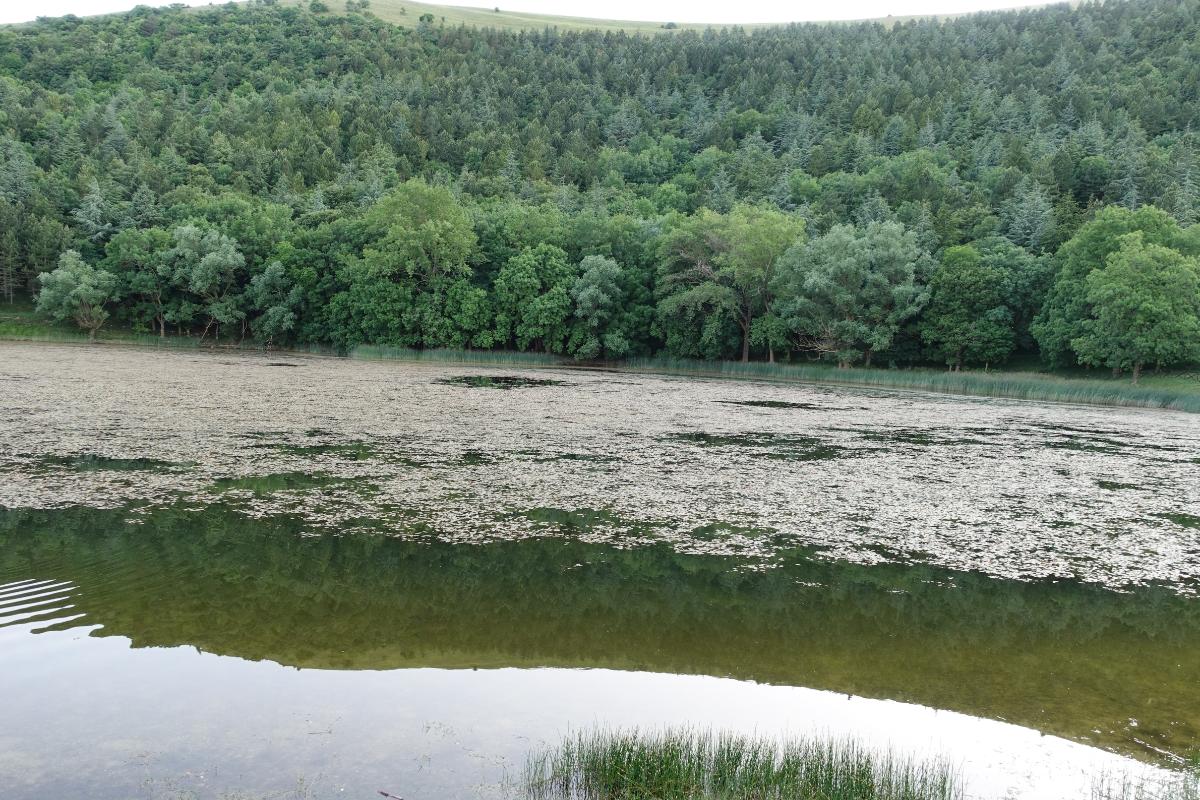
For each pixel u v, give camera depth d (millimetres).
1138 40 164250
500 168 134625
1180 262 54688
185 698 7336
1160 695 8562
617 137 164500
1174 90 137000
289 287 84188
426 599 10656
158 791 5703
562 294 77062
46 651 8289
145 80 152625
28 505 14320
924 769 6543
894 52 181750
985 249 75188
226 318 82812
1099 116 130250
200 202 95875
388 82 165125
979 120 137250
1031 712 8055
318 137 133875
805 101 165125
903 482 20453
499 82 173250
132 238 83000
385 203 80500
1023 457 25766
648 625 10141
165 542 12477
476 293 78500
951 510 17359
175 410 28406
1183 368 60094
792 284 68500
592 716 7441
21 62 154375
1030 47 172750
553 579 11750
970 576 12711
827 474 21109
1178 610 11430
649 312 78375
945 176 109062
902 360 73812
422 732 6863
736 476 20234
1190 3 172000
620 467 20781
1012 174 104000
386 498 16141
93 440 21359
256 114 141125
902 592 11844
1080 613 11211
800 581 12172
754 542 14172
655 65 193750
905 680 8781
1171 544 15125
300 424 26281
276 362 61438
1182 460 26469
